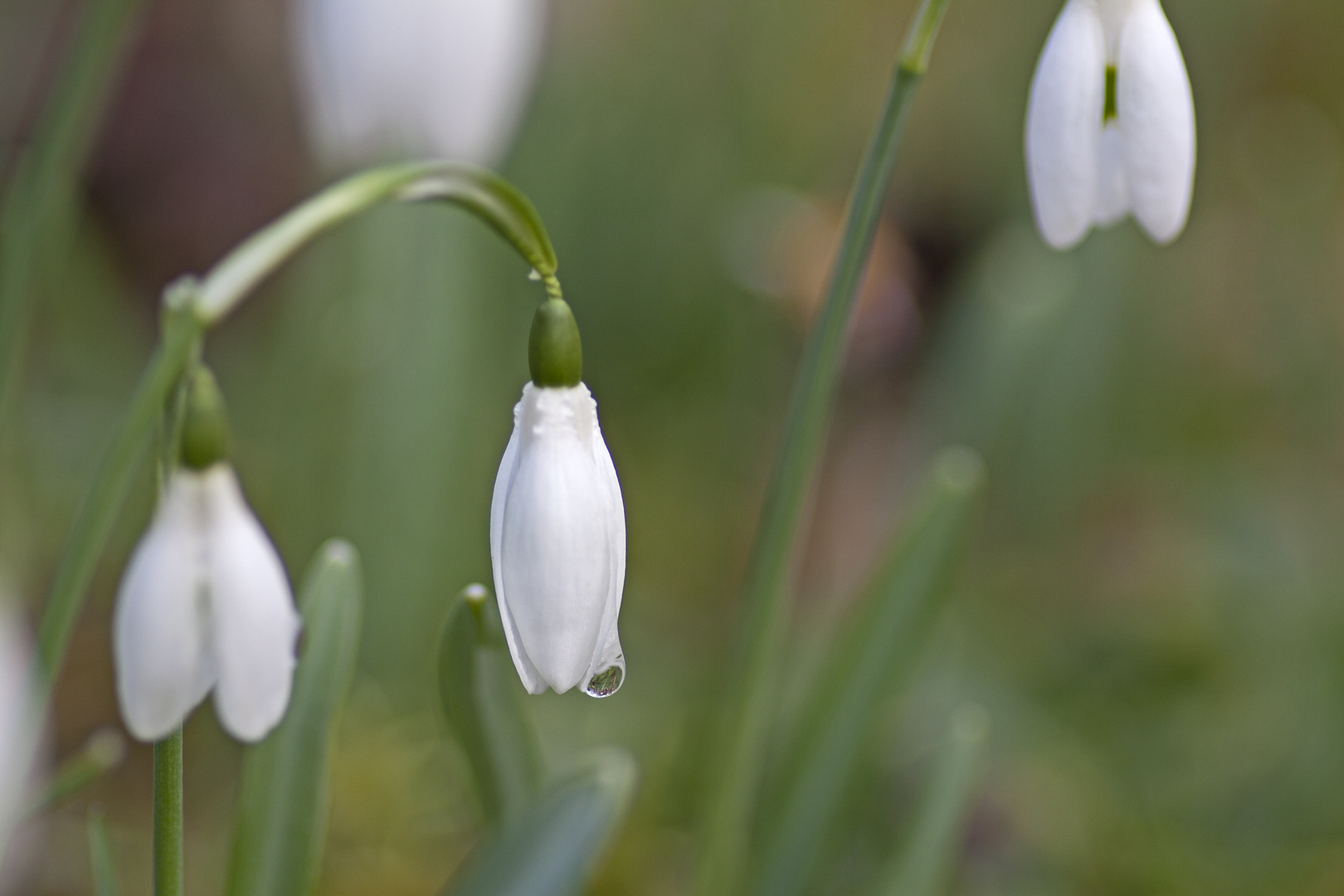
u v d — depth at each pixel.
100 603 0.70
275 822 0.40
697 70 0.98
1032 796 0.60
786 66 1.01
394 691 0.69
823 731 0.45
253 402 0.84
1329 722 0.63
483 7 0.39
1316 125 1.10
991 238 0.93
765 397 0.90
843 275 0.41
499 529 0.36
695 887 0.43
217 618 0.34
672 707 0.66
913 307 0.82
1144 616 0.72
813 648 0.66
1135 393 0.94
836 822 0.45
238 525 0.34
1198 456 0.91
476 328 0.75
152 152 0.93
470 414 0.74
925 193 1.02
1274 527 0.73
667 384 0.93
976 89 1.03
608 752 0.42
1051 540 0.82
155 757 0.36
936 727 0.63
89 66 0.44
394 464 0.69
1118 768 0.63
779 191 0.97
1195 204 1.05
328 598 0.40
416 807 0.61
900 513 0.71
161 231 0.92
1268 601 0.69
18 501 0.65
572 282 0.90
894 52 1.05
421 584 0.69
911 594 0.46
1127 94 0.37
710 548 0.82
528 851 0.41
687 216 0.94
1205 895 0.58
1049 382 0.82
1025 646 0.71
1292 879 0.58
